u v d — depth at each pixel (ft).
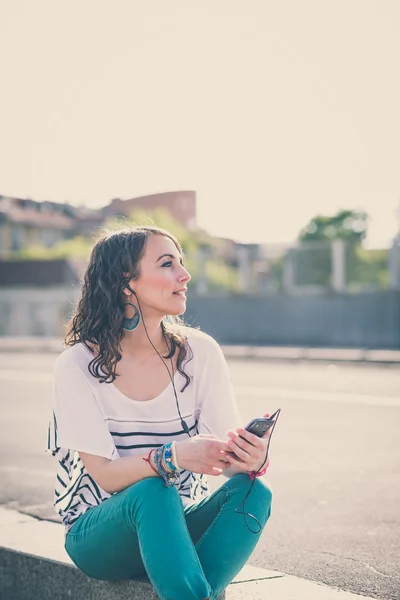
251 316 98.58
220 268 111.45
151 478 8.01
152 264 8.76
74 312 9.05
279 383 44.50
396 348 83.56
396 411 31.35
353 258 95.25
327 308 93.71
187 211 204.95
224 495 8.30
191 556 7.55
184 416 8.94
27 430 28.43
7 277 133.18
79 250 151.94
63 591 9.73
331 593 8.95
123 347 8.86
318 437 25.22
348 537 13.80
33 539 11.10
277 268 103.35
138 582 8.53
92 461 8.41
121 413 8.70
